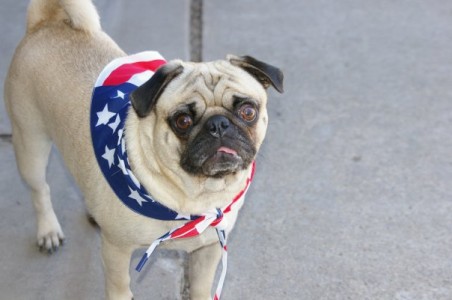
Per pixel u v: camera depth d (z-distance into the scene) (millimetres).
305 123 1590
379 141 1535
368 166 1471
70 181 1443
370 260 1269
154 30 1979
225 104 974
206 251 1128
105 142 1036
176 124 967
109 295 1137
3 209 1383
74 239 1327
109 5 2141
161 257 1281
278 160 1488
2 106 1639
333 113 1619
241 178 1023
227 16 2100
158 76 972
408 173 1450
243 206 1381
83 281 1249
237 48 1908
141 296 1214
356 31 2002
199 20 2096
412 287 1220
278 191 1414
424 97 1673
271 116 1609
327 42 1942
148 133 987
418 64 1820
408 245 1294
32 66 1174
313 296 1210
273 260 1274
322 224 1341
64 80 1136
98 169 1055
